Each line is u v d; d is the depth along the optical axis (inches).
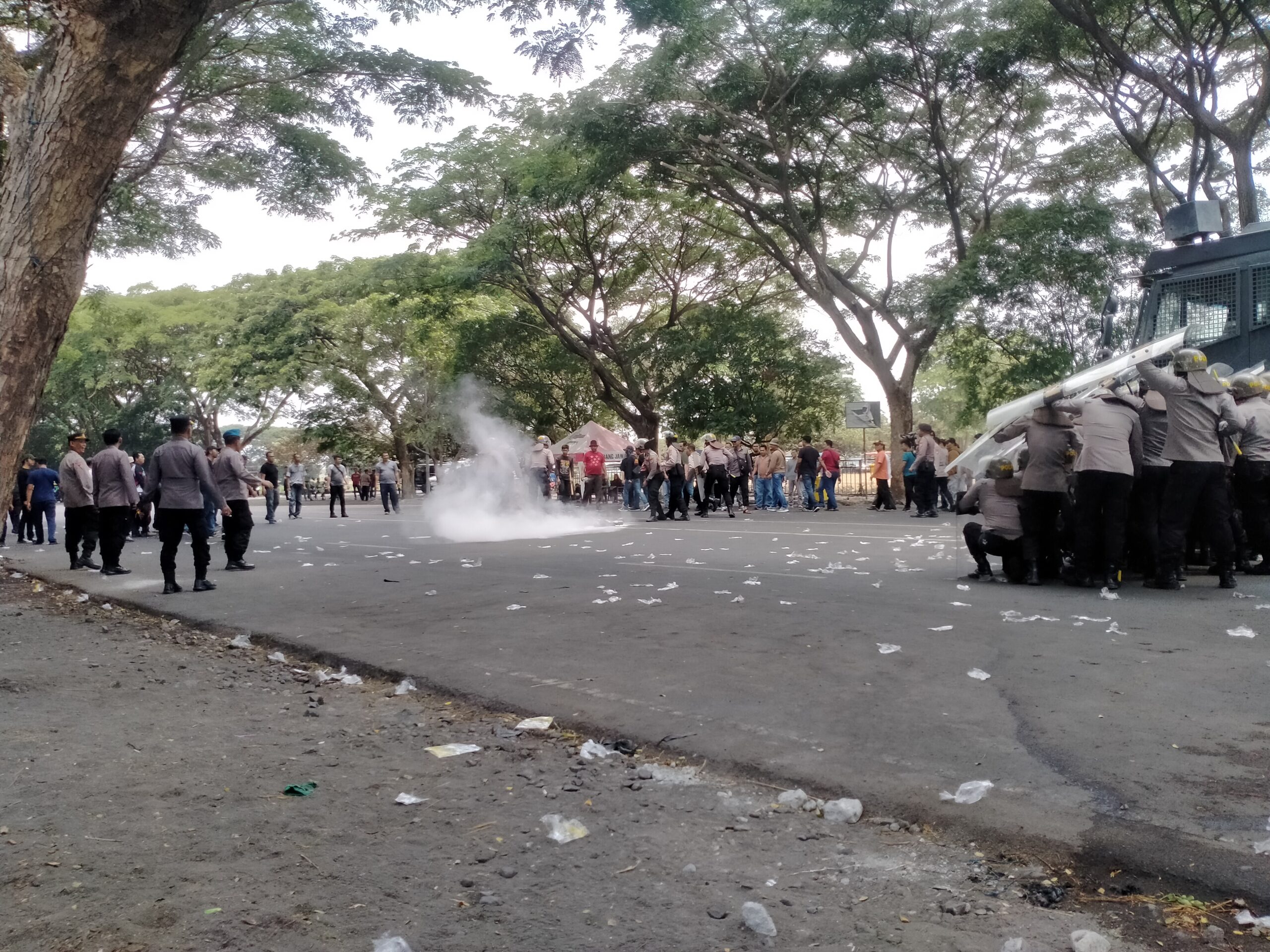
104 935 108.7
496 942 106.2
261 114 696.4
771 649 250.5
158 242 765.9
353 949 105.3
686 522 833.5
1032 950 101.8
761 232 1068.5
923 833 134.8
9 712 212.7
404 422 1925.4
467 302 1488.7
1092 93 838.5
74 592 435.5
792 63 889.5
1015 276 850.1
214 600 374.6
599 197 1138.0
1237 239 421.7
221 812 147.9
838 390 1491.1
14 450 181.3
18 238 180.9
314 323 1771.7
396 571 465.1
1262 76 804.0
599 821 141.9
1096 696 196.2
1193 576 388.2
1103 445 345.4
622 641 266.8
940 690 204.1
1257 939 102.9
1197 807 135.2
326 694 226.8
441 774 165.3
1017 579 379.2
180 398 2073.1
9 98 189.2
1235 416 342.6
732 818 142.4
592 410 1795.0
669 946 104.7
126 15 178.4
